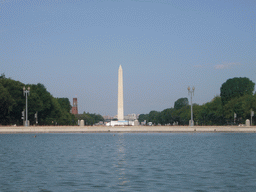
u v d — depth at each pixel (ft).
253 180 97.30
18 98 442.09
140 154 166.71
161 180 97.45
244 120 487.20
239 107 482.69
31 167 122.62
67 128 402.52
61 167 122.52
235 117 455.22
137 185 90.79
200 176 103.65
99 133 397.80
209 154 165.89
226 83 561.02
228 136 319.06
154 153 171.42
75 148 199.82
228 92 554.46
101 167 122.31
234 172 110.83
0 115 421.59
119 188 87.35
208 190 84.99
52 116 553.64
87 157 153.89
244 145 217.36
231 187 88.22
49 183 93.97
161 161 139.03
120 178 100.73
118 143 238.27
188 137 306.76
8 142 248.73
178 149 192.65
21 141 259.39
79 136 330.13
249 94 545.44
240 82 550.77
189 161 138.82
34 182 95.40
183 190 84.89
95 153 171.63
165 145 220.23
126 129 409.08
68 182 95.20
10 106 407.23
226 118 536.83
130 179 99.14
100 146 213.66
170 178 100.48
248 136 317.63
